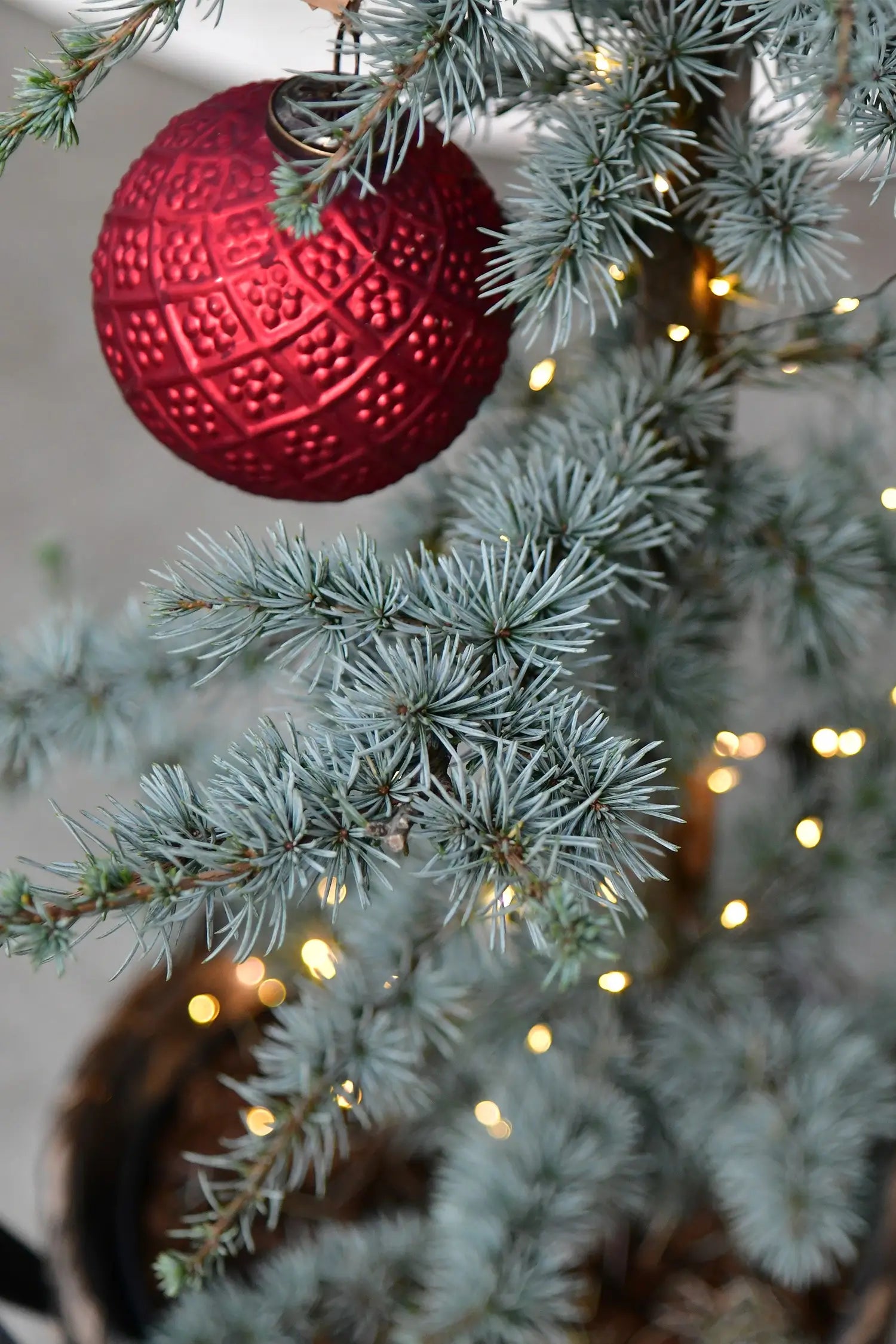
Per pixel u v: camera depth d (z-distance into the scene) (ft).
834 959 3.32
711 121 2.12
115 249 1.99
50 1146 2.88
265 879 1.85
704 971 2.82
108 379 5.60
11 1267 2.75
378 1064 2.24
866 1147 2.75
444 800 1.90
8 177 5.86
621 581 2.27
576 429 2.25
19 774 2.48
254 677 2.45
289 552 2.03
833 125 1.80
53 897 1.83
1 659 2.44
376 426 2.01
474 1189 2.57
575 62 2.13
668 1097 2.77
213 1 1.95
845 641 2.46
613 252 2.04
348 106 1.93
